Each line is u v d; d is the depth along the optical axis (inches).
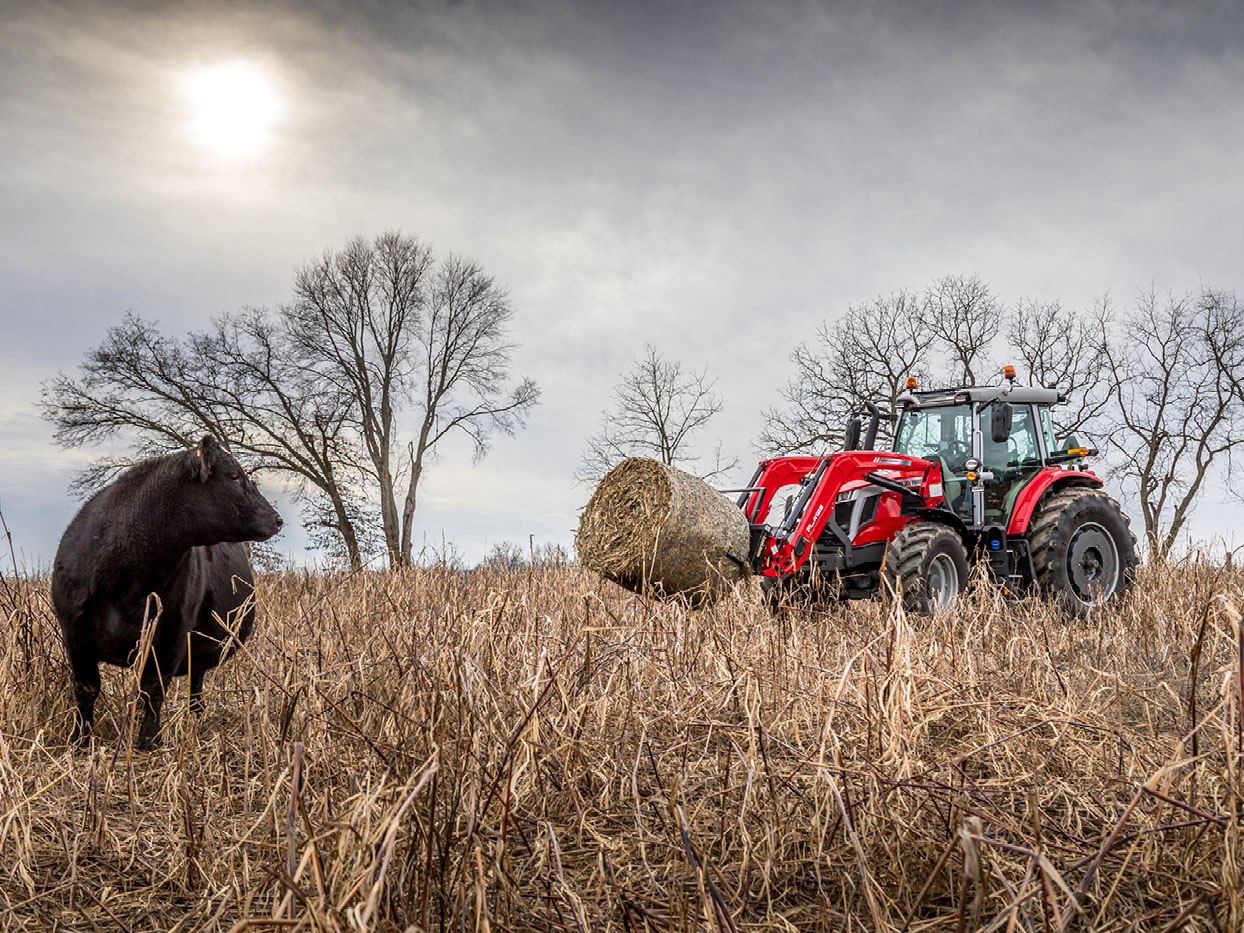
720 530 287.0
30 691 210.2
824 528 337.4
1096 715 163.8
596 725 158.6
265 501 216.7
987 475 373.7
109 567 204.1
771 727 156.9
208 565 235.8
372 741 139.2
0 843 131.3
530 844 127.4
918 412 409.4
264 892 115.8
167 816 146.9
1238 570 393.4
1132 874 116.6
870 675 157.6
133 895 124.4
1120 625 303.9
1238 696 105.7
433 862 113.9
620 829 138.3
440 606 226.2
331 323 1248.8
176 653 217.9
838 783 129.6
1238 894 95.7
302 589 330.0
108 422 1130.0
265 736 147.0
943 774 144.5
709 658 205.0
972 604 292.0
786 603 244.5
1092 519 383.2
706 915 99.6
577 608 248.5
